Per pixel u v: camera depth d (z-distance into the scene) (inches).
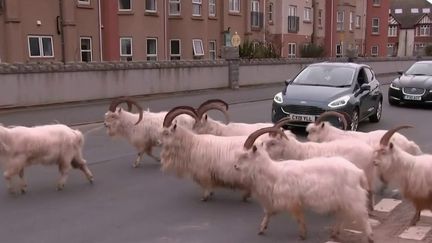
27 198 338.6
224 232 278.4
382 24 2517.2
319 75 609.3
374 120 661.3
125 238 269.0
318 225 289.4
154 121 425.1
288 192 254.4
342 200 251.4
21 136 339.3
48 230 279.9
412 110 777.6
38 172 409.1
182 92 994.7
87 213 308.8
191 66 1012.5
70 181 382.0
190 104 823.1
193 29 1381.6
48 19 1093.1
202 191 356.8
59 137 352.2
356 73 612.4
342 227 278.8
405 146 332.8
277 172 257.8
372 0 2488.9
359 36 2425.0
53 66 784.3
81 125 641.0
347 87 583.5
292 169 257.1
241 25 1596.9
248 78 1160.2
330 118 532.1
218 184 332.2
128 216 304.0
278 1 1847.9
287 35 1900.8
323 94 560.4
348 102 553.6
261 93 1006.4
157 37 1305.4
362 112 597.6
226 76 1091.3
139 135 422.6
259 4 1707.7
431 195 278.5
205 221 296.0
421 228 282.0
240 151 283.9
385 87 1223.5
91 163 439.2
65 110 739.4
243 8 1604.3
